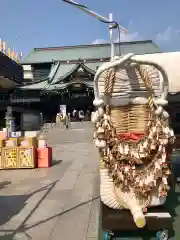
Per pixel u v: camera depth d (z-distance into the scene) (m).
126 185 3.18
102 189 3.31
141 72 3.08
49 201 5.55
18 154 9.38
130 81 3.17
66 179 7.51
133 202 3.11
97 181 7.10
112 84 3.19
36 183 7.17
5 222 4.48
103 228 3.08
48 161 9.58
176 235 3.21
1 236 3.96
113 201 3.26
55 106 42.31
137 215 2.79
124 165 3.18
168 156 3.50
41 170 9.00
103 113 3.21
